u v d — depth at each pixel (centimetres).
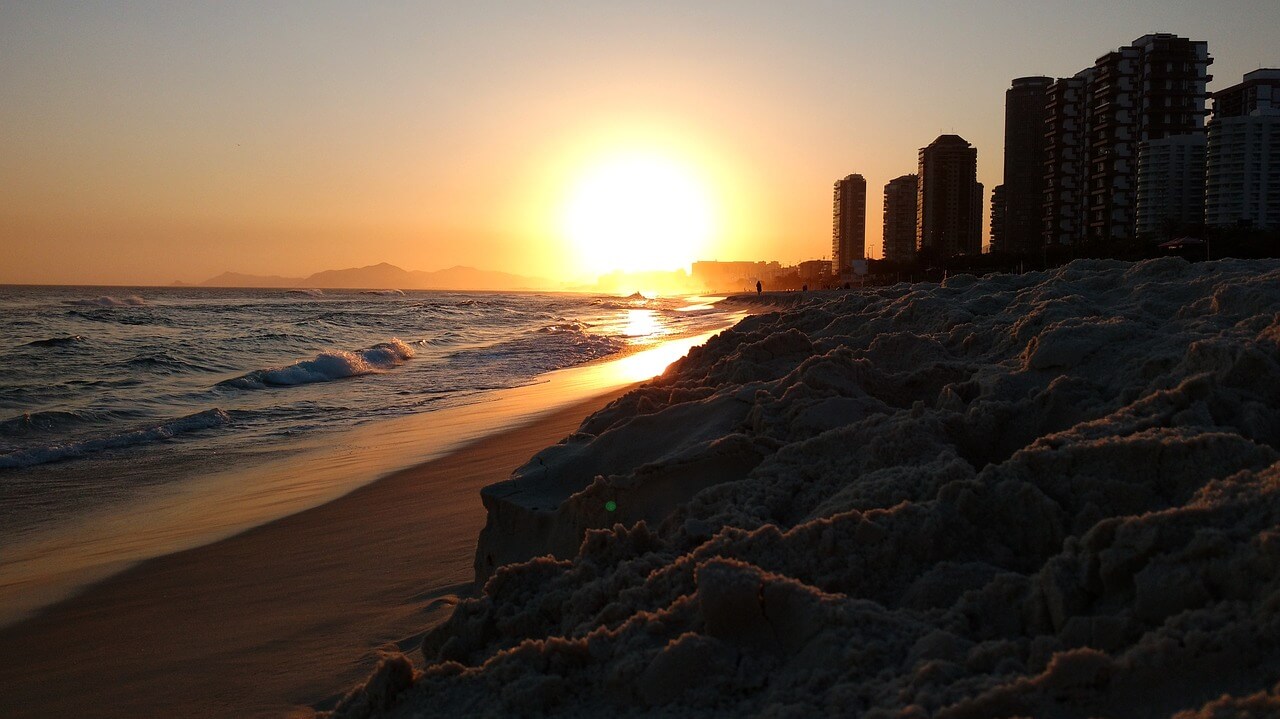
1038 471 317
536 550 481
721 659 246
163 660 477
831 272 17288
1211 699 183
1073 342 500
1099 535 244
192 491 945
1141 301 661
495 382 1880
